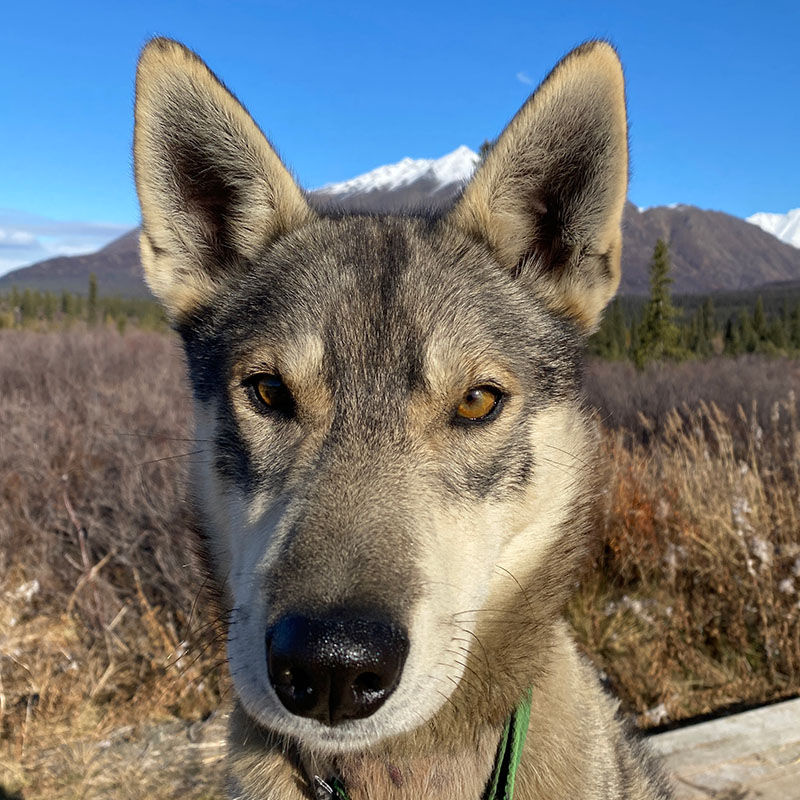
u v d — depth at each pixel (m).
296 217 0.34
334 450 0.25
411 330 0.27
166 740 0.49
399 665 0.21
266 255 0.33
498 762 0.27
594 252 0.32
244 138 0.32
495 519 0.27
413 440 0.26
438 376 0.27
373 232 0.32
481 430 0.27
